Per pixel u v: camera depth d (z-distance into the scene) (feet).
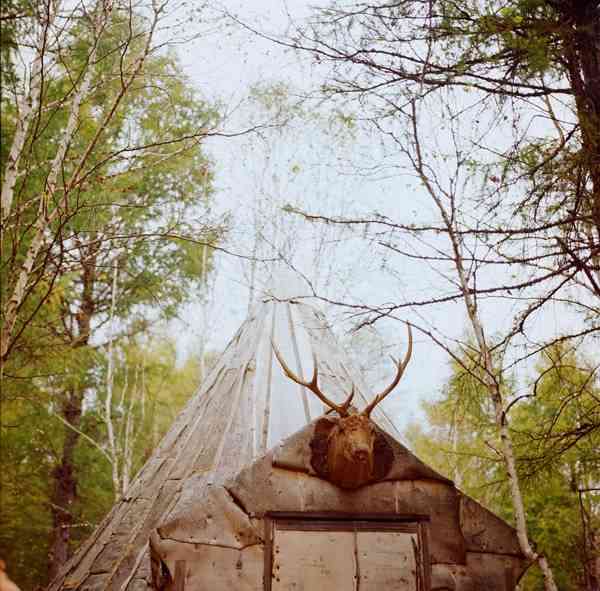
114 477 44.96
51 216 23.81
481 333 21.16
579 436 22.54
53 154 36.01
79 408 57.93
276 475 19.51
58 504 56.34
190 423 29.58
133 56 30.89
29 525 60.39
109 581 22.35
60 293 38.68
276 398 27.27
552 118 22.25
